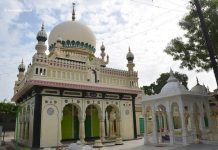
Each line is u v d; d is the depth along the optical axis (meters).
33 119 18.88
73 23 28.88
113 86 24.56
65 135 23.23
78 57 25.34
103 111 23.19
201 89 20.16
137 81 27.38
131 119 25.62
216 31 15.13
